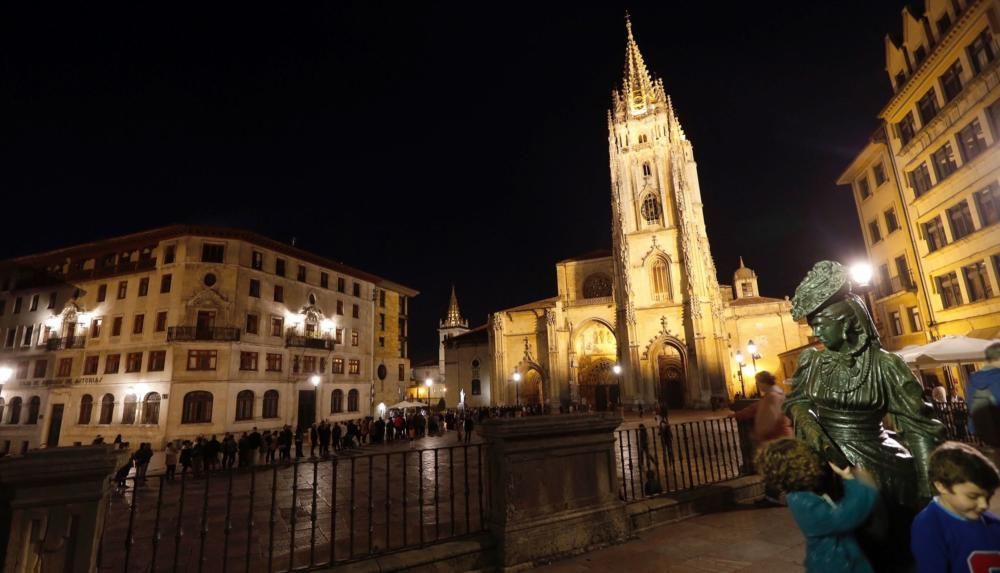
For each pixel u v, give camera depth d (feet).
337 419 154.40
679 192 170.71
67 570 11.94
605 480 20.16
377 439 90.33
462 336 225.15
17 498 11.59
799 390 12.43
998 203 65.82
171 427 114.21
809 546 9.30
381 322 190.90
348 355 165.68
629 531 19.81
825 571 8.82
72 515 12.26
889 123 87.25
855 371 11.15
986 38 64.85
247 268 131.75
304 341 143.64
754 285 215.31
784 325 168.35
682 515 22.11
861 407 10.98
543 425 18.62
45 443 126.62
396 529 24.85
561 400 174.70
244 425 123.54
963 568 8.09
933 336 79.82
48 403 130.00
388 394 188.75
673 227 170.71
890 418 11.57
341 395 159.12
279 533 25.31
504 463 17.78
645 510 20.92
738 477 26.08
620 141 190.70
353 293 173.37
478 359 218.59
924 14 77.56
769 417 22.38
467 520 18.31
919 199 81.05
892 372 10.93
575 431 19.56
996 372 18.39
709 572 15.85
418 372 365.40
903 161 84.94
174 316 121.60
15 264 147.02
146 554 23.15
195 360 119.96
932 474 8.70
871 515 9.06
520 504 17.78
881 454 10.59
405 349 204.23
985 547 8.05
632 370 161.48
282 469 57.21
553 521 18.13
